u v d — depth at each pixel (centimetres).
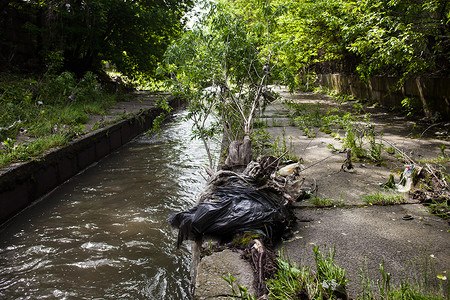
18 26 1614
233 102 677
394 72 1330
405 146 748
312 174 585
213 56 658
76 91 1252
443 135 850
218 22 673
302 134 912
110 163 898
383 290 273
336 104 1556
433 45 1037
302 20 1406
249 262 305
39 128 848
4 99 1026
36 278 410
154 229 530
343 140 797
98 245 483
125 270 426
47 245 485
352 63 1828
